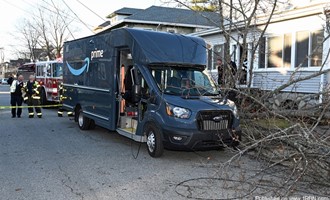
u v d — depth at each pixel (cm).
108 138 977
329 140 624
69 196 513
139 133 787
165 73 785
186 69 813
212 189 547
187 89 763
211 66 1662
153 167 676
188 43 848
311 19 1331
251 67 927
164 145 714
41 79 1903
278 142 684
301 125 640
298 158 589
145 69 783
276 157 657
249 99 873
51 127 1176
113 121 895
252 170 651
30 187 553
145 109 776
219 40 1798
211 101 734
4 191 534
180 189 546
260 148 685
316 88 1302
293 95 1128
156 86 754
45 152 798
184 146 686
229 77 900
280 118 771
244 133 754
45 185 563
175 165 692
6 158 738
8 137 983
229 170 657
